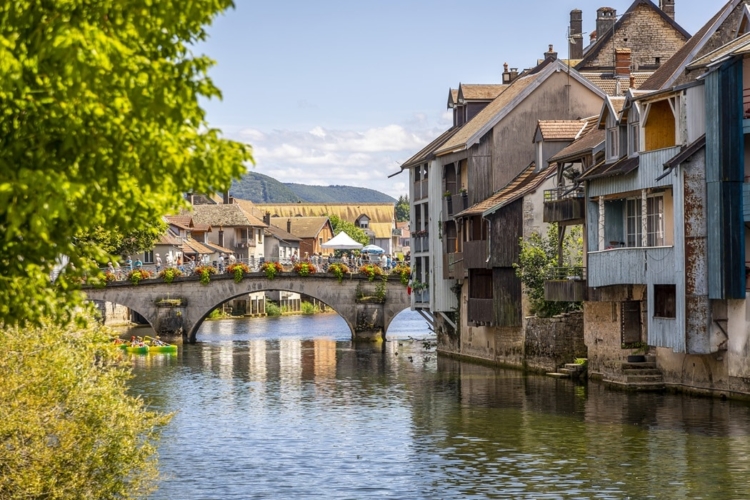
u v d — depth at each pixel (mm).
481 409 37156
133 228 12508
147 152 11250
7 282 11758
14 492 17641
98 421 19562
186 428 34625
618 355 41000
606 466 26953
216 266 81125
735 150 34156
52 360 18703
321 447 30969
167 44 11586
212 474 27453
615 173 38531
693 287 35094
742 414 32969
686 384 37719
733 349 34812
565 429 32250
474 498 24422
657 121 37688
